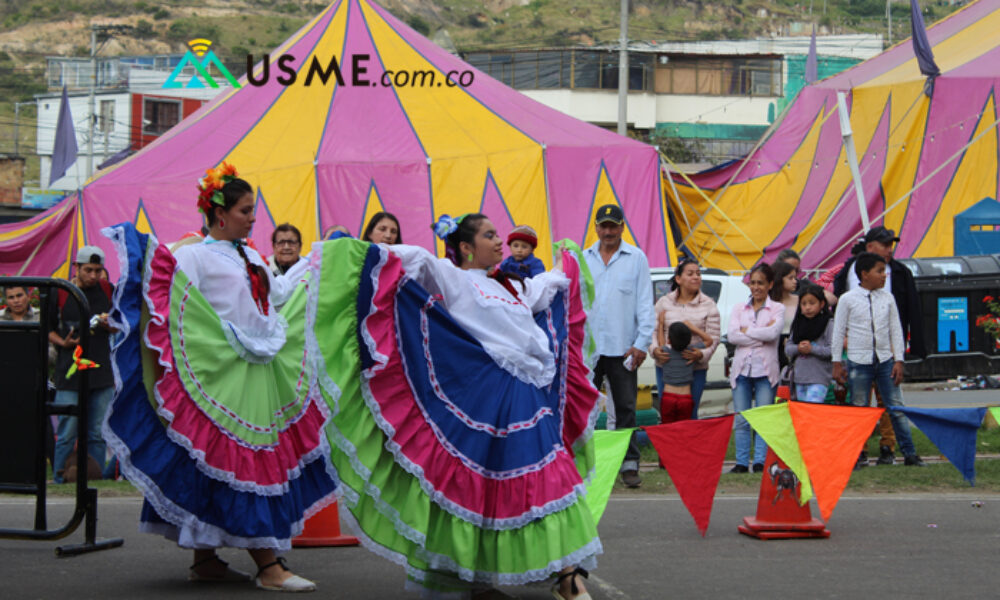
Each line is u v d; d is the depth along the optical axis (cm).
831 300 988
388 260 498
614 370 861
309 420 552
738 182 2342
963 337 1645
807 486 663
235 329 527
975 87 1977
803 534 666
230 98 1847
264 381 536
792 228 2183
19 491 599
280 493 526
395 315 500
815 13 11506
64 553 595
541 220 1642
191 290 520
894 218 2014
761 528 669
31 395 594
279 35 12119
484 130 1733
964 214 1945
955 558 612
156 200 1641
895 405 925
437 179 1652
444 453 489
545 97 5147
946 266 1653
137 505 759
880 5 11256
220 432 514
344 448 491
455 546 481
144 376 505
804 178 2248
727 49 5844
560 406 539
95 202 1680
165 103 5000
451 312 508
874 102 2162
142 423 504
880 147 2086
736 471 923
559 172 1672
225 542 515
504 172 1662
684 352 927
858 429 657
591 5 13088
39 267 2067
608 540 662
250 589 531
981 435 1054
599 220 863
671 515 743
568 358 551
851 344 922
